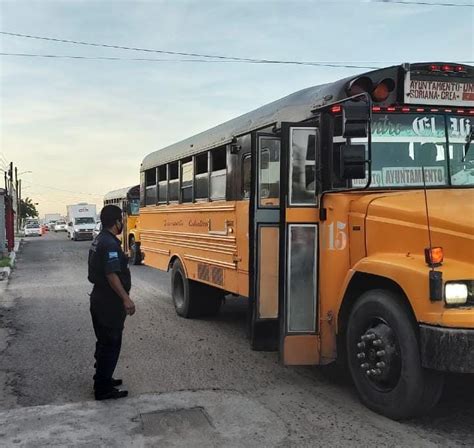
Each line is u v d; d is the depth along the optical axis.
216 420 4.96
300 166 5.60
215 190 8.34
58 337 8.45
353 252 5.38
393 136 5.47
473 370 4.15
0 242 23.80
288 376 6.31
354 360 5.21
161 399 5.54
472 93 5.69
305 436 4.58
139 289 13.94
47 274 17.86
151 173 12.03
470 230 4.37
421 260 4.62
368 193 5.37
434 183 5.55
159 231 11.20
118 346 5.62
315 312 5.59
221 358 7.13
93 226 44.25
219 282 8.12
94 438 4.59
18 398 5.63
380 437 4.52
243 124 7.43
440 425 4.76
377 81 5.39
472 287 4.29
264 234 6.00
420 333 4.40
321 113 5.62
